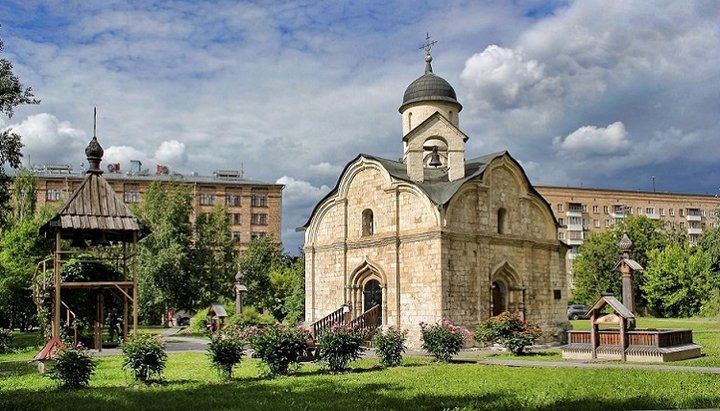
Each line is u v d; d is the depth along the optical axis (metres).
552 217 40.47
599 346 27.81
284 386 20.03
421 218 34.62
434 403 16.41
